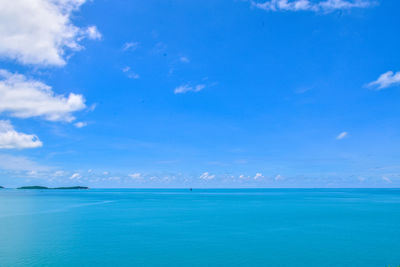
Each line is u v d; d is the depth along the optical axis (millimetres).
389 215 48375
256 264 21234
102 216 48281
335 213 51906
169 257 22891
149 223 40125
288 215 49062
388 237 29812
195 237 30078
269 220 42625
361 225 37625
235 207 66750
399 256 23062
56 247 25906
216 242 27844
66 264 21109
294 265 21062
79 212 54812
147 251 24656
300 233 32125
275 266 20828
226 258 22688
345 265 21047
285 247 25828
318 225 37625
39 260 22125
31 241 28391
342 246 26078
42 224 39500
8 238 29578
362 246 26141
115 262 21656
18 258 22562
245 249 25219
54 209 61469
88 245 26547
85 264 21078
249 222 40688
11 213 52656
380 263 21453
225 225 38062
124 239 29312
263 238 29500
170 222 40938
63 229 35156
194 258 22609
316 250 24844
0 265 20797
